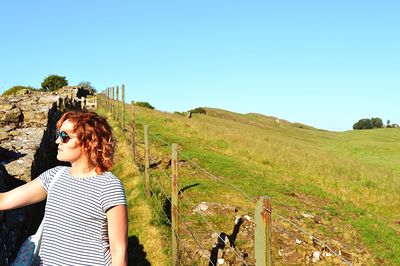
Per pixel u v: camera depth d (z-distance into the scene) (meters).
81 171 2.90
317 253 8.24
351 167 20.41
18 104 13.65
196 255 7.33
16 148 8.71
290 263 7.86
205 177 13.05
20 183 7.36
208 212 9.47
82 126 2.83
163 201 9.45
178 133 21.16
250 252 7.85
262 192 12.45
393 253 9.39
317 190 14.39
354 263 8.33
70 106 19.36
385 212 14.06
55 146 12.52
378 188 17.11
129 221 8.70
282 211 10.79
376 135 82.38
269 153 19.00
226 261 7.29
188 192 11.08
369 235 10.39
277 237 8.66
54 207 2.82
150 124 22.81
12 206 2.90
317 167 18.28
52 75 68.19
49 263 2.73
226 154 17.95
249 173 14.88
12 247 5.77
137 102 60.75
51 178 2.96
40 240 3.03
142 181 10.78
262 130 85.12
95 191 2.78
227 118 120.50
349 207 12.93
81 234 2.74
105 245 2.82
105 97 32.06
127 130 19.00
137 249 7.63
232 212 9.67
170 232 8.15
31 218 7.59
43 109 12.11
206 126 26.62
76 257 2.71
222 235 8.09
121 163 12.88
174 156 6.85
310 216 10.83
